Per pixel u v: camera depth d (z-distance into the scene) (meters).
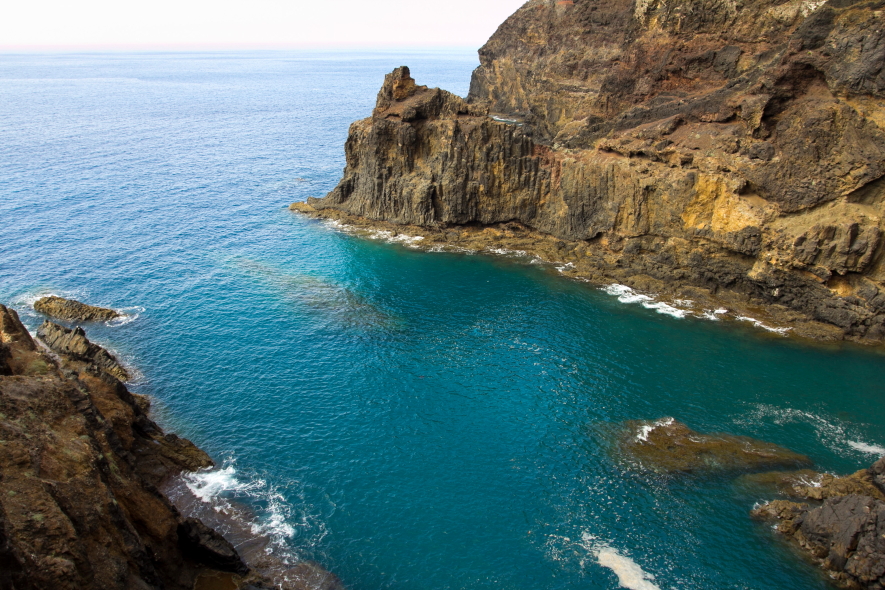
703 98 76.94
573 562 40.22
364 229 98.44
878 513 38.12
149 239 93.50
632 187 78.31
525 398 57.12
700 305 73.50
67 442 32.84
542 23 169.12
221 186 123.75
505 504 44.91
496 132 89.38
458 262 87.06
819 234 63.66
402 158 96.00
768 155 67.25
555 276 82.44
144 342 64.88
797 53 65.56
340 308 73.88
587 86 138.12
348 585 38.31
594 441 51.28
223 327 68.69
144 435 48.44
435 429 52.84
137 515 35.38
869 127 61.22
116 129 185.00
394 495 45.59
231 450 49.66
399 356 63.94
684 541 41.69
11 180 120.62
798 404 55.72
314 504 44.56
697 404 55.94
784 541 41.50
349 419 53.94
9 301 71.62
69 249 88.06
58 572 24.91
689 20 83.75
